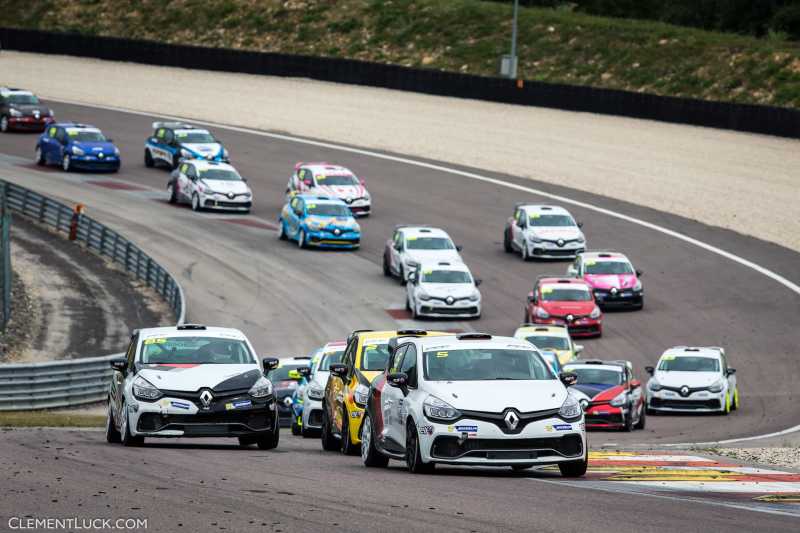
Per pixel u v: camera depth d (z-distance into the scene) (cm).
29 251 17762
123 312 15162
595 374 10769
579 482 4950
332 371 6675
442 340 5481
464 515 3847
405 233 17225
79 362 11100
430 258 16725
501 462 4922
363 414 6375
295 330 14725
